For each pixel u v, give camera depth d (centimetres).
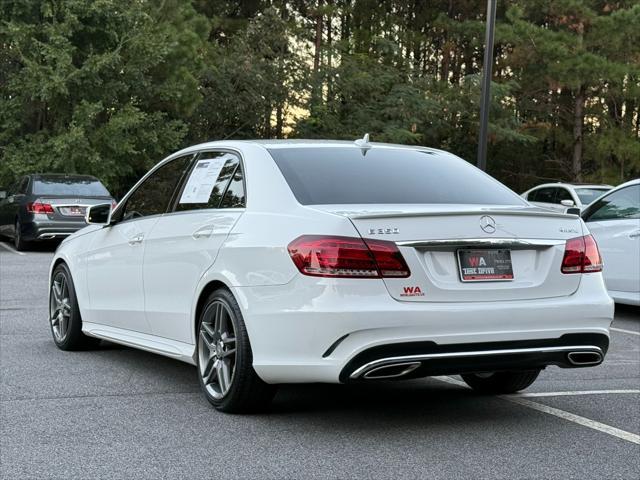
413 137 3372
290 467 400
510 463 411
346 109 3538
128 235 623
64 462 405
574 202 1808
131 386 574
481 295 451
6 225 1831
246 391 483
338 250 433
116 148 2483
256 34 3291
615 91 3291
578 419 501
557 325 466
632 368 675
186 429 465
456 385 602
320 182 495
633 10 3086
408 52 4062
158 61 2636
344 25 4100
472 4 3994
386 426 477
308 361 440
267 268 462
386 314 427
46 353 698
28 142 2553
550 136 3712
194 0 3391
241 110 3184
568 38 3189
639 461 418
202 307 523
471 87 3466
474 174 558
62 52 2397
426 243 443
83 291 687
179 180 593
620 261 973
